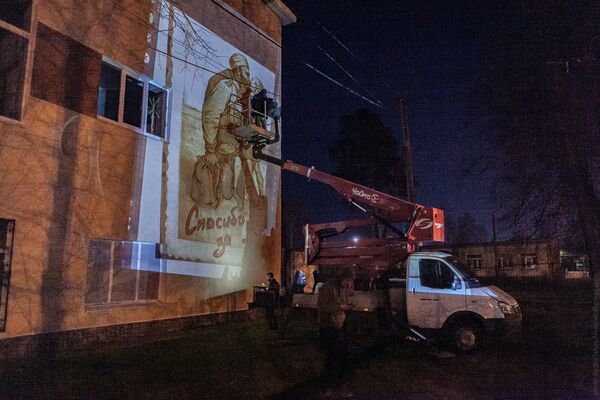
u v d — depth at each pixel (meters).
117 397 6.44
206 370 7.93
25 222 8.41
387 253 11.43
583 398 6.72
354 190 12.07
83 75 9.70
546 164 14.88
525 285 33.16
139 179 10.81
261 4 16.08
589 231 14.37
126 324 10.30
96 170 9.81
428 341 9.50
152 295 11.20
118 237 10.19
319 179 12.45
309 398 6.58
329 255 12.28
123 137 10.52
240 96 14.41
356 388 7.14
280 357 8.98
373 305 10.52
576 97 14.00
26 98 8.55
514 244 18.09
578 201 14.39
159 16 11.77
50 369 7.59
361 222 12.02
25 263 8.37
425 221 11.14
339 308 6.87
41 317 8.58
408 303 10.23
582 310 17.25
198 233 12.38
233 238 13.63
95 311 9.62
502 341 11.08
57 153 9.05
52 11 9.16
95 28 10.05
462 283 10.01
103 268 10.13
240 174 14.11
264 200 15.17
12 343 8.10
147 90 11.46
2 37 8.91
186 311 11.90
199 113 12.81
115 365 8.02
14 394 6.35
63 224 9.05
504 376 7.94
